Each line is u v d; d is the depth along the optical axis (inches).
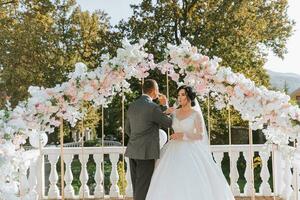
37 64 833.5
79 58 942.4
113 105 710.5
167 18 845.8
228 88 207.5
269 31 868.6
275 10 888.9
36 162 266.4
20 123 173.0
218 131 738.8
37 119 193.8
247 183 297.0
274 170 275.1
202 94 219.8
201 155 216.5
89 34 1023.6
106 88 209.0
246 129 745.6
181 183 206.1
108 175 440.8
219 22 810.2
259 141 738.8
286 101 194.4
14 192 163.5
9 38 817.5
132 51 208.2
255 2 871.7
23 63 829.8
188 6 850.8
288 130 192.5
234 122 751.7
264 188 298.5
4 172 163.0
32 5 913.5
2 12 871.1
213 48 788.0
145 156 217.6
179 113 222.5
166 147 224.8
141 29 828.6
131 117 222.4
